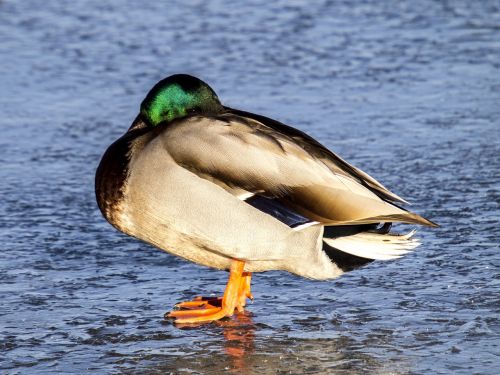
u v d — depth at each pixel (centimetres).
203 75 1958
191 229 925
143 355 892
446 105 1772
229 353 895
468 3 2477
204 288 1075
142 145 945
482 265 1100
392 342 909
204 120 942
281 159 925
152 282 1088
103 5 2469
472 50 2105
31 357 888
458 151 1531
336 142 1587
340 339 921
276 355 888
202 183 912
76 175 1477
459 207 1291
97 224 1280
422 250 1152
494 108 1750
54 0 2503
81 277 1098
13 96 1852
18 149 1587
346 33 2231
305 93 1852
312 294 1044
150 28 2278
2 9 2411
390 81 1920
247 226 917
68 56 2084
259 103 1791
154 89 998
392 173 1438
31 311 998
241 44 2153
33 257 1157
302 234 924
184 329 955
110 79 1950
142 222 941
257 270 984
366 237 935
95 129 1688
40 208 1335
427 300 1009
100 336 938
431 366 853
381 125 1672
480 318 956
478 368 845
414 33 2231
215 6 2459
